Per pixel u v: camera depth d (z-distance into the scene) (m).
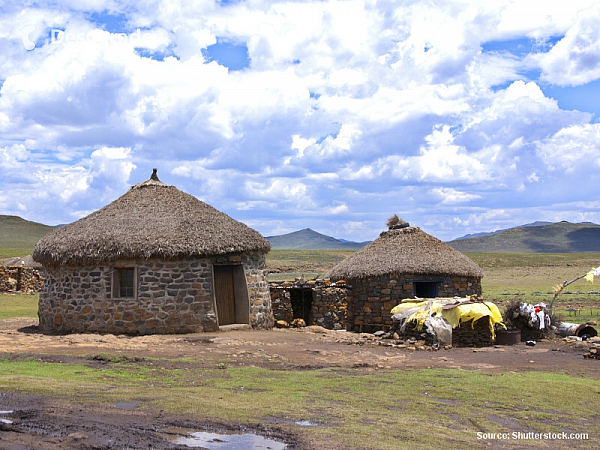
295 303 24.80
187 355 13.87
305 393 10.33
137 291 18.20
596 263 97.81
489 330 19.09
